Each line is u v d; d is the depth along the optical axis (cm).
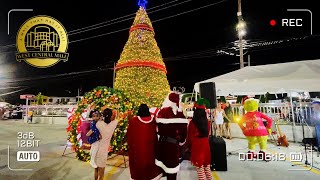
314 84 610
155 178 439
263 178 546
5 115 3177
